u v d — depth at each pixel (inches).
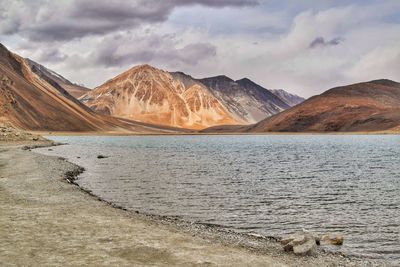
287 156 3299.7
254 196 1326.3
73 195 1128.8
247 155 3417.8
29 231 705.0
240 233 839.7
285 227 916.0
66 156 2974.9
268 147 4864.7
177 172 2047.2
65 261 550.9
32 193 1131.3
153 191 1413.6
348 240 799.1
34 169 1729.8
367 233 855.7
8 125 5093.5
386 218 1002.7
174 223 898.7
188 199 1262.3
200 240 716.7
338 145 5118.1
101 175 1855.3
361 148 4355.3
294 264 614.5
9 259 549.6
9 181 1358.3
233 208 1124.5
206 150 4200.3
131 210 1065.5
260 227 914.7
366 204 1192.8
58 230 722.2
